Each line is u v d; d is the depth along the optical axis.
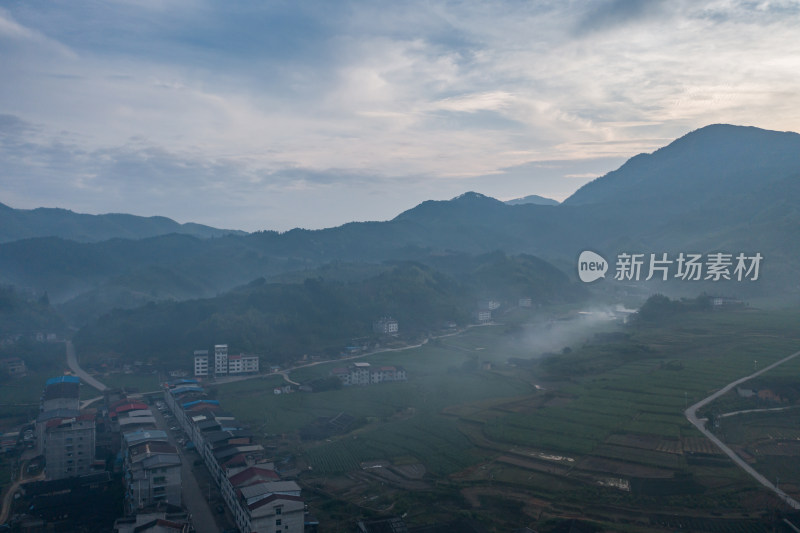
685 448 133.00
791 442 135.00
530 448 138.12
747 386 173.75
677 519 102.25
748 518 101.62
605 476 121.00
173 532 91.31
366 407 182.12
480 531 97.94
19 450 146.88
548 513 105.94
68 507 112.44
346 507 110.19
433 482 122.19
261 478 107.75
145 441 122.69
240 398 197.00
